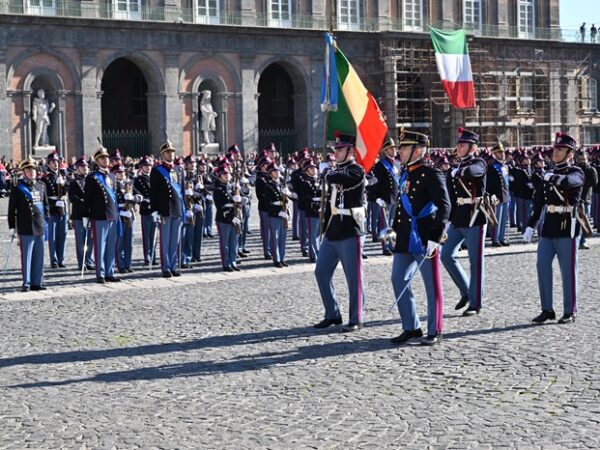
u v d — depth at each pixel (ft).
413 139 65.46
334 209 69.56
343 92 82.12
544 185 71.77
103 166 99.50
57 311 81.30
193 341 67.56
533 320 71.87
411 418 48.21
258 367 59.52
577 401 50.34
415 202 65.05
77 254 112.16
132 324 74.43
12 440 46.14
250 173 169.48
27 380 57.52
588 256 112.16
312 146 270.26
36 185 94.84
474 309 75.46
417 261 65.05
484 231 75.36
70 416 49.96
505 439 44.65
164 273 102.53
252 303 83.20
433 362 59.72
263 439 45.50
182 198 104.06
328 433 46.16
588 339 65.41
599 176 144.25
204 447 44.57
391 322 72.90
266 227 116.88
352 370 58.18
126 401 52.54
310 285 93.86
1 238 146.30
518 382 54.34
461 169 75.36
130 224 107.04
